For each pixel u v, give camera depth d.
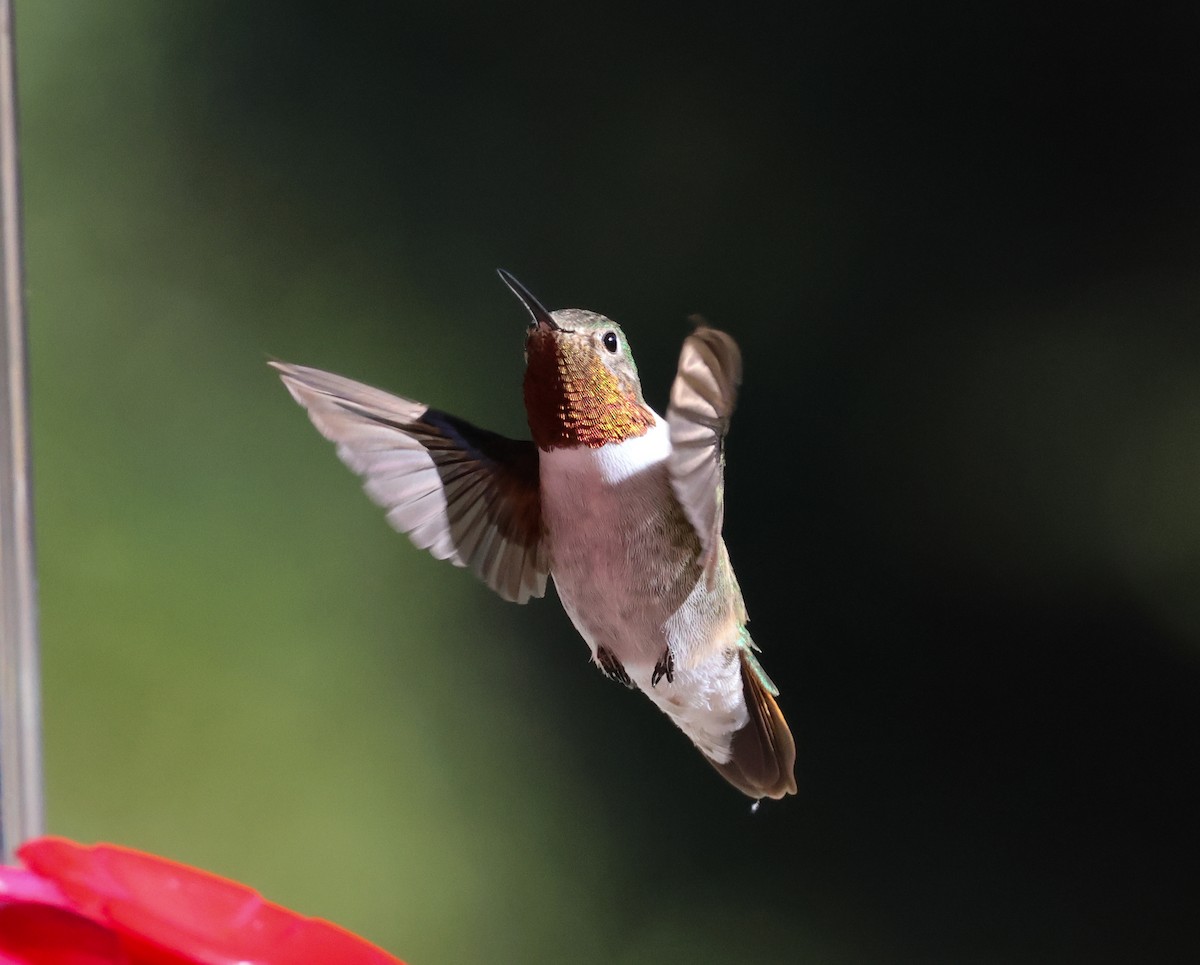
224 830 2.53
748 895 2.54
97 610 2.54
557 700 2.56
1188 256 2.56
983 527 2.56
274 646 2.54
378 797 2.54
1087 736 2.55
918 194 2.62
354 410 2.34
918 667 2.55
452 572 2.58
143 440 2.58
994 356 2.59
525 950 2.54
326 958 2.27
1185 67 2.59
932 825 2.54
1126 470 2.55
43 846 2.28
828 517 2.59
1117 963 2.53
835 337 2.60
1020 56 2.62
